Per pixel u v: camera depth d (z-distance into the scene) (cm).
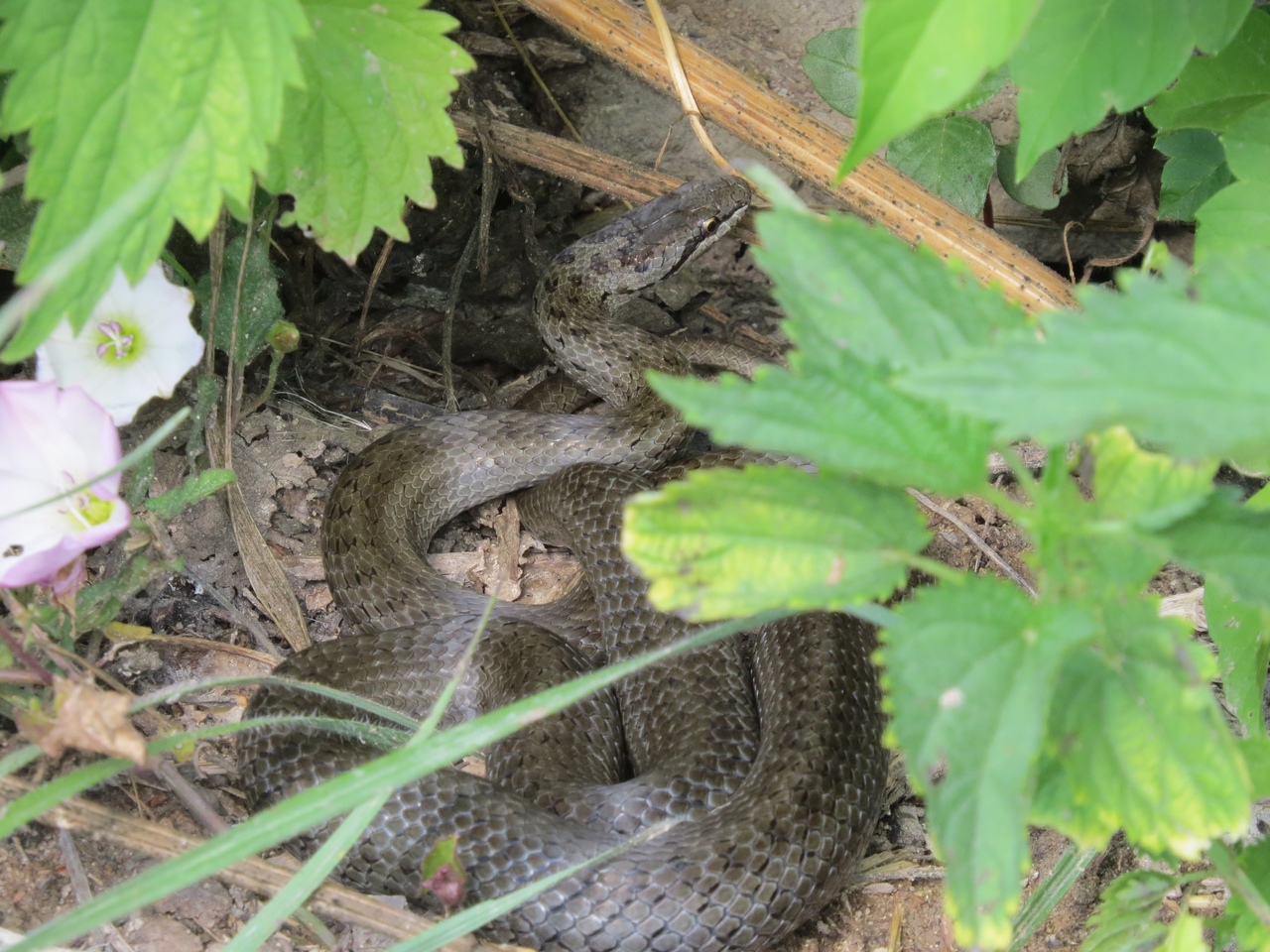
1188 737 197
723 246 732
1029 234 688
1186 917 262
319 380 610
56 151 264
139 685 457
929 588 190
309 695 453
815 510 198
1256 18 406
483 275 634
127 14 267
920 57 203
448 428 591
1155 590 543
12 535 326
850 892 446
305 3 326
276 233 591
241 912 370
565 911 385
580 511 561
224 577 500
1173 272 170
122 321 367
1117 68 288
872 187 534
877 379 190
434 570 556
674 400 183
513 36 666
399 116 335
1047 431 164
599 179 650
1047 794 223
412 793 411
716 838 403
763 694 493
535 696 271
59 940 249
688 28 667
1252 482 565
